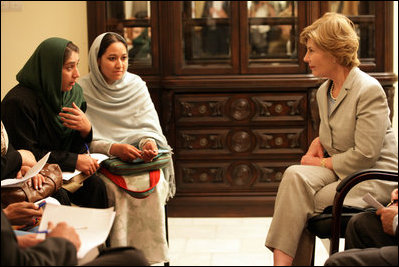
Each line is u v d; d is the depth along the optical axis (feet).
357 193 8.48
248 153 13.98
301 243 8.51
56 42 8.87
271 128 13.93
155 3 13.88
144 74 14.01
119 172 9.27
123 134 10.20
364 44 13.97
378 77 13.66
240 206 14.08
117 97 10.32
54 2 15.28
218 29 13.99
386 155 8.60
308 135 13.91
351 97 8.61
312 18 13.83
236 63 13.91
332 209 8.12
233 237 12.57
